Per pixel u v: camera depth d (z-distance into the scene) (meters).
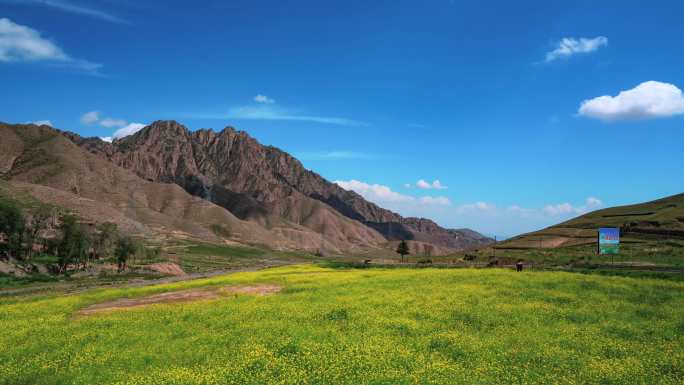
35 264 132.75
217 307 34.31
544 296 35.94
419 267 91.75
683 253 95.38
